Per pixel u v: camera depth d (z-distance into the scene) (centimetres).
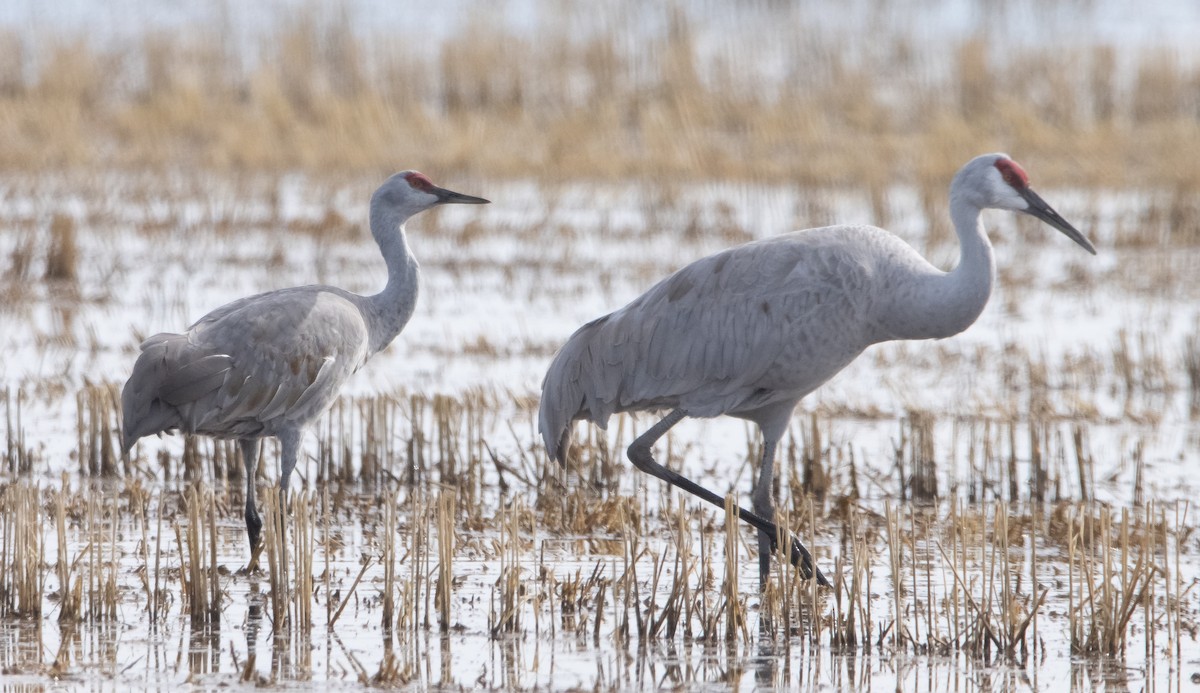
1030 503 1202
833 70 3566
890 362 1678
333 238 2189
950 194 1035
